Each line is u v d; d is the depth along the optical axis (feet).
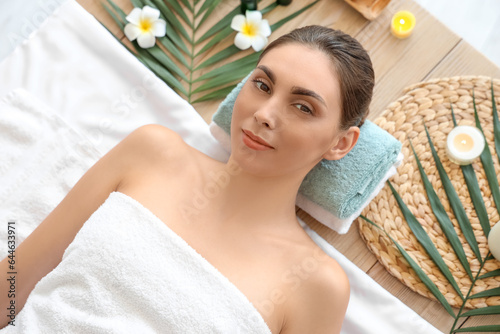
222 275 3.38
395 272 4.46
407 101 4.64
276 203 3.75
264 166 3.46
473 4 5.53
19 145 4.49
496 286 4.37
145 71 4.67
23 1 5.24
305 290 3.63
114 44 4.68
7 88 4.65
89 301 3.31
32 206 4.41
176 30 4.91
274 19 4.94
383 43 4.82
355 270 4.41
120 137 4.66
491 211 4.46
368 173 4.00
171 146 3.84
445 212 4.43
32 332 3.32
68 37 4.71
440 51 4.78
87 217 3.78
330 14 4.89
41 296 3.47
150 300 3.27
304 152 3.40
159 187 3.70
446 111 4.60
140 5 4.85
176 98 4.64
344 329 4.39
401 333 4.34
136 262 3.32
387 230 4.52
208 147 4.58
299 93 3.27
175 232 3.58
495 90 4.58
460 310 4.37
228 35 4.89
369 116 4.76
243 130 3.43
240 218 3.72
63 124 4.54
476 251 4.38
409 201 4.53
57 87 4.67
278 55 3.39
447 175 4.49
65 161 4.50
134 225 3.42
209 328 3.26
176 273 3.34
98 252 3.34
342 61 3.40
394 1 4.85
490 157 4.47
